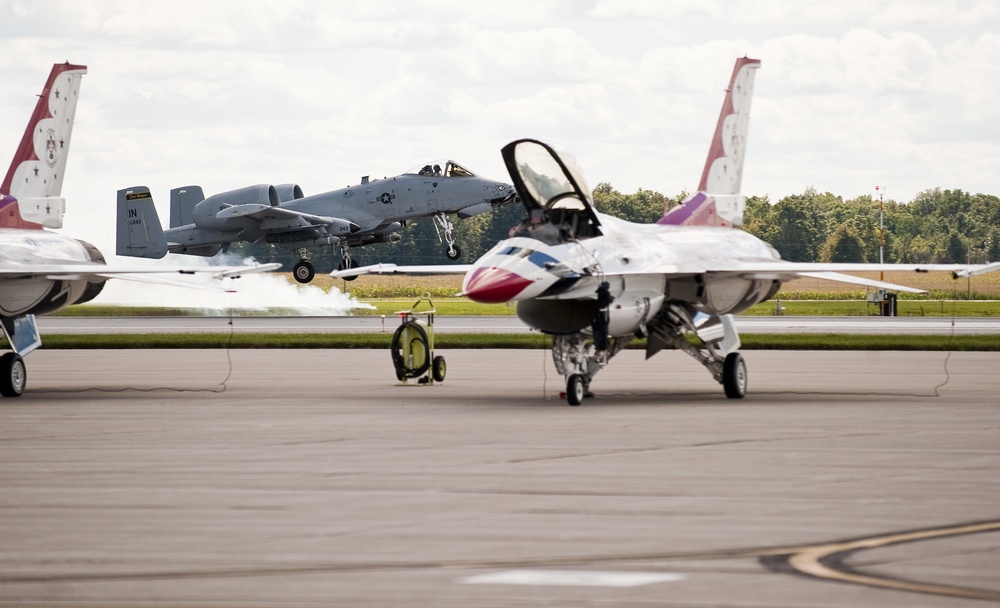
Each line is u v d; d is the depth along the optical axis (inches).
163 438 2304.4
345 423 2551.7
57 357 4995.1
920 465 1884.8
